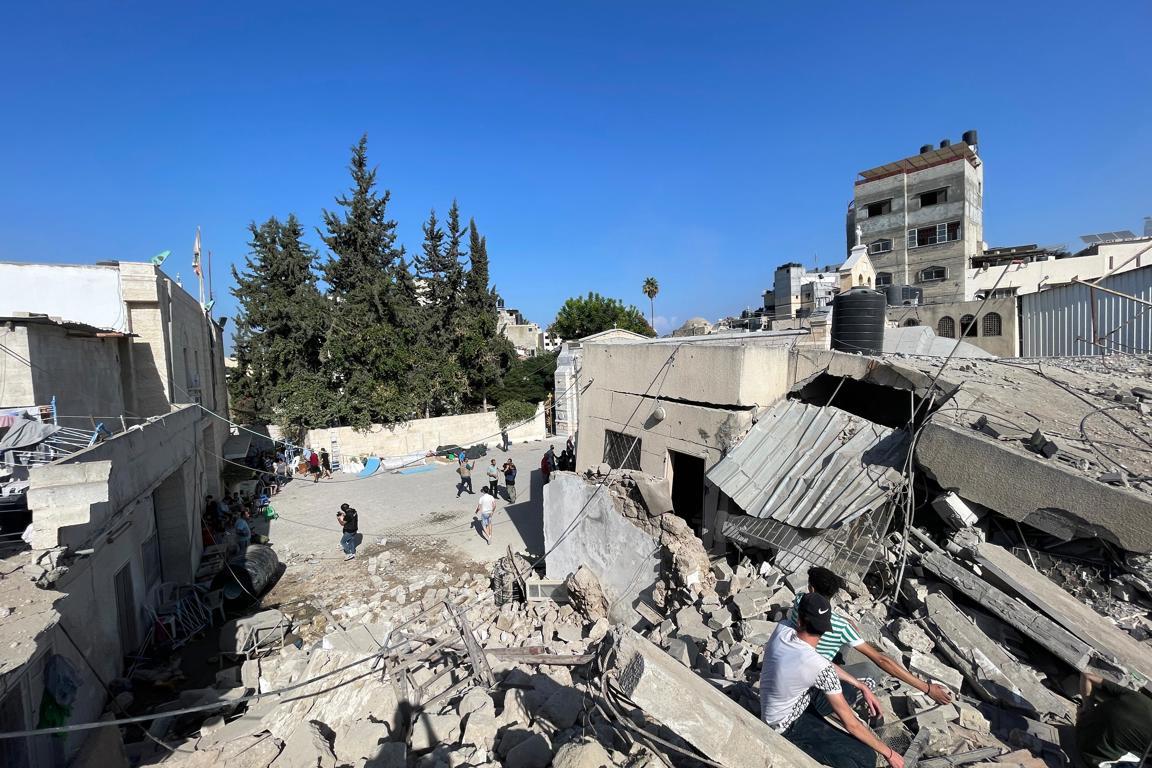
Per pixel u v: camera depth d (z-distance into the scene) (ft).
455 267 115.03
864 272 108.47
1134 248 98.22
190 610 37.88
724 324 147.64
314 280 107.04
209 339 81.76
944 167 126.41
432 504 67.00
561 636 28.37
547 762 15.10
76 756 18.17
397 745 16.79
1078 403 26.76
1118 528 16.53
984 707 14.62
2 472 23.50
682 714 11.30
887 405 33.73
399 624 34.91
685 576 25.12
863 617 18.48
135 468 31.01
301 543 54.34
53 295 47.57
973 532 19.49
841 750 11.22
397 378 97.35
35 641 14.46
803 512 24.07
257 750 19.42
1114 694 11.75
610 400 39.60
